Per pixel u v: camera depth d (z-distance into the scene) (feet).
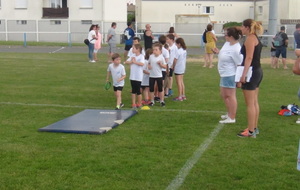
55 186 17.95
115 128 27.50
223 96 29.12
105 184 18.21
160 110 33.55
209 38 64.54
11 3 153.07
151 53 34.58
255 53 24.56
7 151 22.47
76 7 152.25
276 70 61.67
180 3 170.81
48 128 26.68
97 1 151.43
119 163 20.75
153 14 171.32
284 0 151.33
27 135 25.67
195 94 41.19
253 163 20.94
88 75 54.95
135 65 33.94
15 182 18.35
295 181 18.72
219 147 23.54
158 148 23.26
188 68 64.59
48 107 34.55
